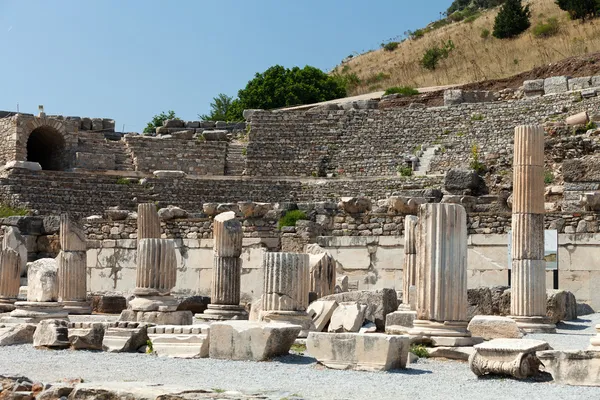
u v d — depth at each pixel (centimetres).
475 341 2005
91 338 2164
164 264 2630
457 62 8294
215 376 1695
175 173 5453
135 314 2581
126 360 1958
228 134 6356
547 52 7631
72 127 5659
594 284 3002
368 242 3378
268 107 8188
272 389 1524
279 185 5256
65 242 3203
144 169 5722
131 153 5759
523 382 1625
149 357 2011
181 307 3120
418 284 2041
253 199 5225
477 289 2712
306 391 1511
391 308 2548
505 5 8675
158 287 2617
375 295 2525
